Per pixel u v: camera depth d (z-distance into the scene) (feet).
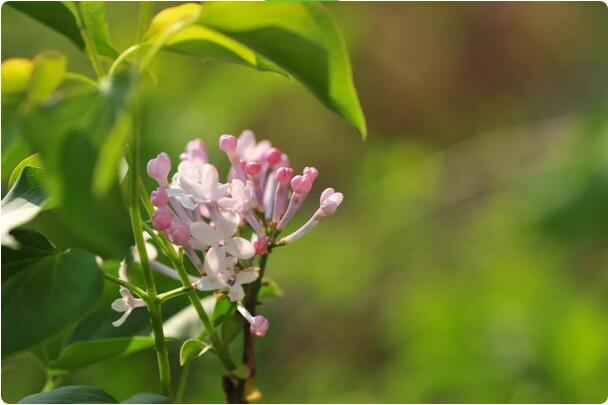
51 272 1.29
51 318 1.27
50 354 1.49
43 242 1.30
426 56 3.50
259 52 1.29
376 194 3.14
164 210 1.35
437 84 3.53
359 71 3.48
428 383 2.40
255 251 1.40
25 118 1.24
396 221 3.04
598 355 2.27
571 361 2.26
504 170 3.04
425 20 3.44
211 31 1.31
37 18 1.37
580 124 2.71
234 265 1.38
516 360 2.31
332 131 3.36
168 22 1.34
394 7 3.40
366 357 2.98
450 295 2.63
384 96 3.52
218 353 1.43
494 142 3.12
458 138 3.55
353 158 3.39
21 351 1.27
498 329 2.38
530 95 3.56
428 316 2.54
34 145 1.24
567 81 3.56
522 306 2.44
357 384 2.90
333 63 1.28
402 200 3.08
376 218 3.11
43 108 1.25
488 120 3.56
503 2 3.44
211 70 3.02
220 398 2.47
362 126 1.30
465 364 2.37
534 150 3.04
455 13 3.47
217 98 2.99
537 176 2.68
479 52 3.52
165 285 1.49
